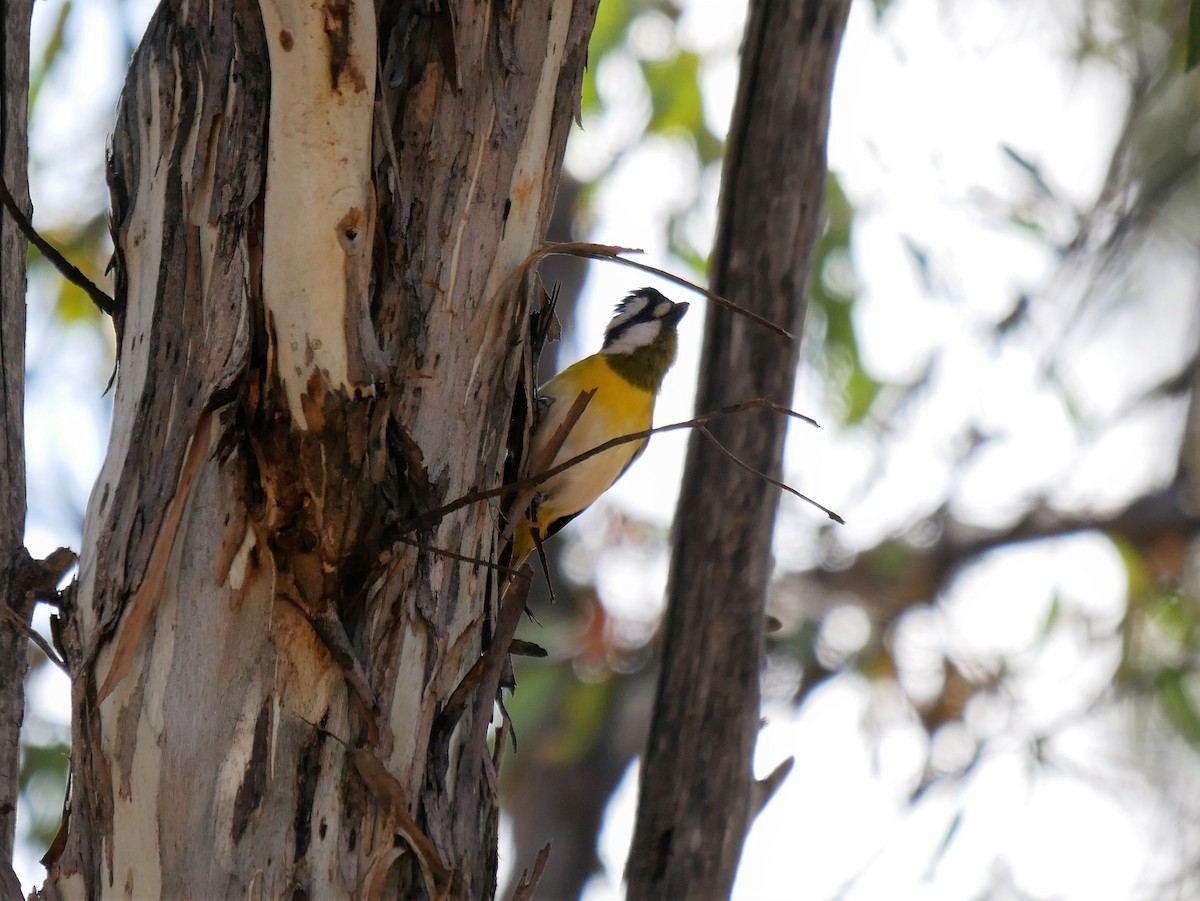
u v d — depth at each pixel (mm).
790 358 6508
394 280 4727
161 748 4375
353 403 4223
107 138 5047
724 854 6137
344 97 3953
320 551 4371
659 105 12805
